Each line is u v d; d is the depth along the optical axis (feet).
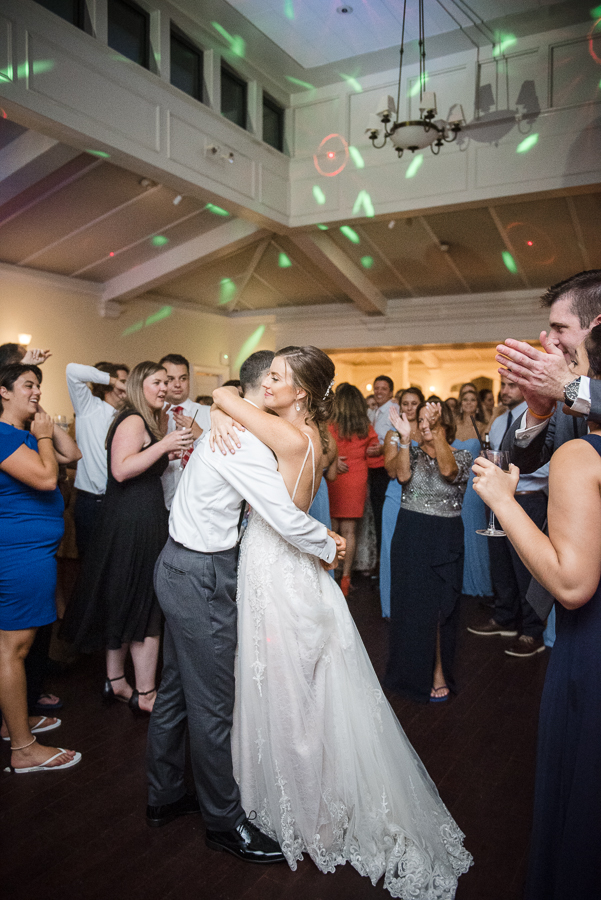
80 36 15.24
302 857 6.10
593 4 17.84
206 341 33.32
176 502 6.13
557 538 3.68
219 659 5.91
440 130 17.24
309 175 22.90
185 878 5.77
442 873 5.69
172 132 18.01
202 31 19.45
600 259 23.71
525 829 6.52
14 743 7.50
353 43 20.11
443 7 18.16
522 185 19.52
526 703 9.53
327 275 28.37
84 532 12.07
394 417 9.54
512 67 19.74
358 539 17.30
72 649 9.11
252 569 5.92
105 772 7.52
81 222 21.02
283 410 6.28
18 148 16.72
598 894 3.55
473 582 15.85
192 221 22.86
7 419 7.63
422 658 9.48
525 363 4.07
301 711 5.83
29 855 6.06
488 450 5.30
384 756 6.05
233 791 6.08
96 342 26.73
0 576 7.16
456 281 27.45
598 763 3.59
